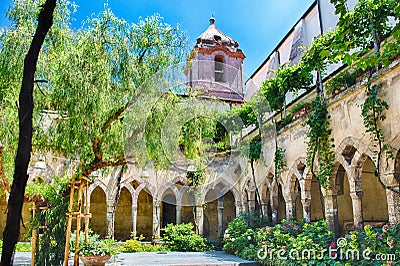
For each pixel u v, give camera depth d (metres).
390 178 6.36
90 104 6.27
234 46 18.33
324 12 11.77
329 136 8.20
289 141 10.08
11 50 6.32
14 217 1.65
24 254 10.42
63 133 6.45
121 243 12.66
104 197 15.91
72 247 9.03
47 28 1.86
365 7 6.71
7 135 6.34
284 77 10.22
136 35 7.27
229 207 16.00
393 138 6.33
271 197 11.09
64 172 6.87
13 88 6.28
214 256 9.99
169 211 16.52
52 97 6.47
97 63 6.49
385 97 6.55
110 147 7.12
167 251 11.53
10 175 6.73
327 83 8.23
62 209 6.73
